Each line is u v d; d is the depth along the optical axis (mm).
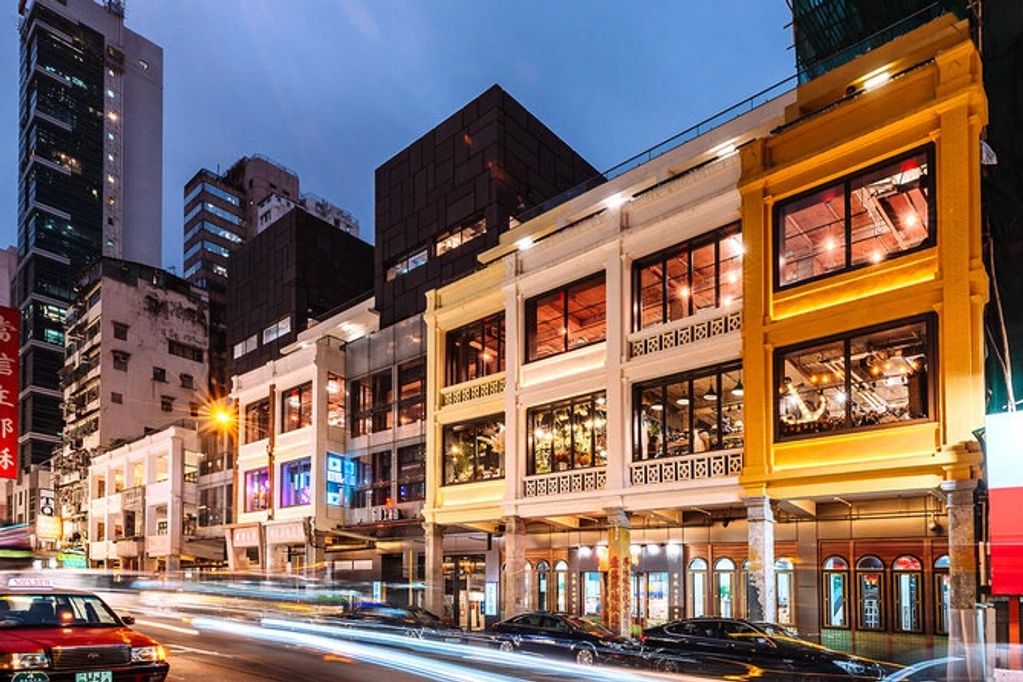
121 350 63125
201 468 47156
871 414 17016
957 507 15266
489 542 28234
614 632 20375
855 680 14062
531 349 25078
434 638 21812
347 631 24000
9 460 22672
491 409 25844
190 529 46750
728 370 19906
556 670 15891
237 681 13562
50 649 9469
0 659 9156
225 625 25984
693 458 20047
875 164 17484
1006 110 20031
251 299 45812
